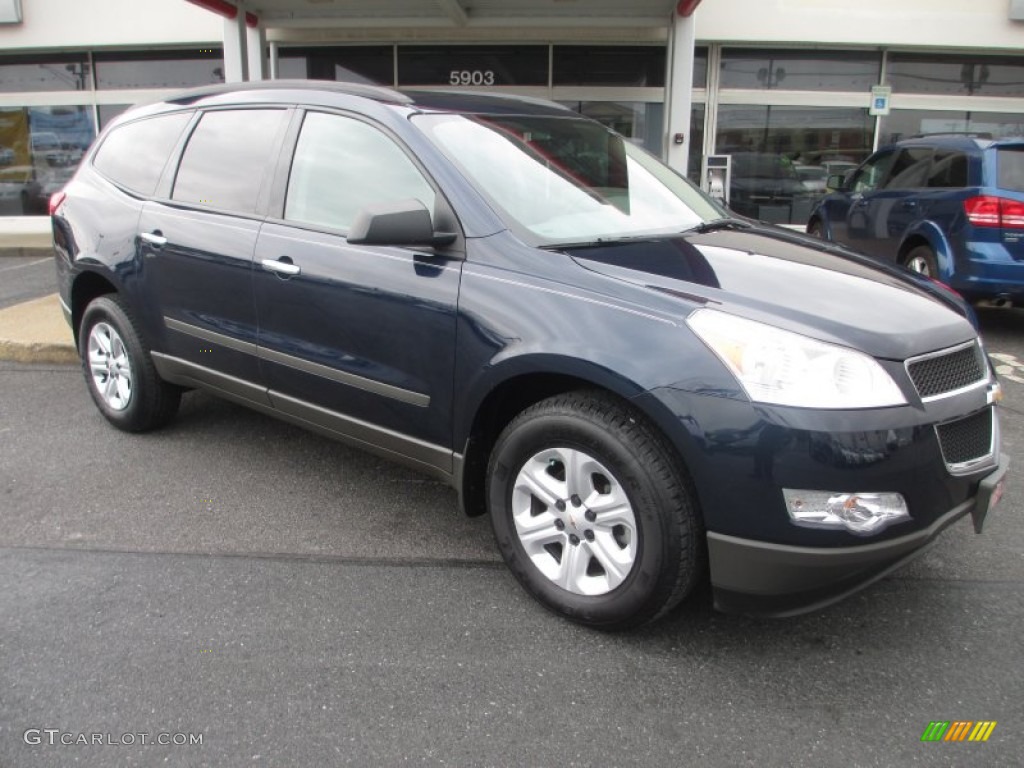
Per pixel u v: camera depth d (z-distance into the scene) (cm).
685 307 251
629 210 342
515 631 280
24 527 352
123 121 468
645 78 1220
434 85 1234
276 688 250
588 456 265
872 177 859
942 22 1190
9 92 1341
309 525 356
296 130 362
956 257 677
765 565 239
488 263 288
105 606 293
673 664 263
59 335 632
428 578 314
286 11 1104
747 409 233
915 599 301
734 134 1255
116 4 1252
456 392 294
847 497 231
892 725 237
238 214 373
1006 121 1269
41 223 1386
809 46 1217
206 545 338
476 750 226
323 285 329
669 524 249
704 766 221
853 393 233
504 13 1098
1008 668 262
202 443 448
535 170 332
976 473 260
